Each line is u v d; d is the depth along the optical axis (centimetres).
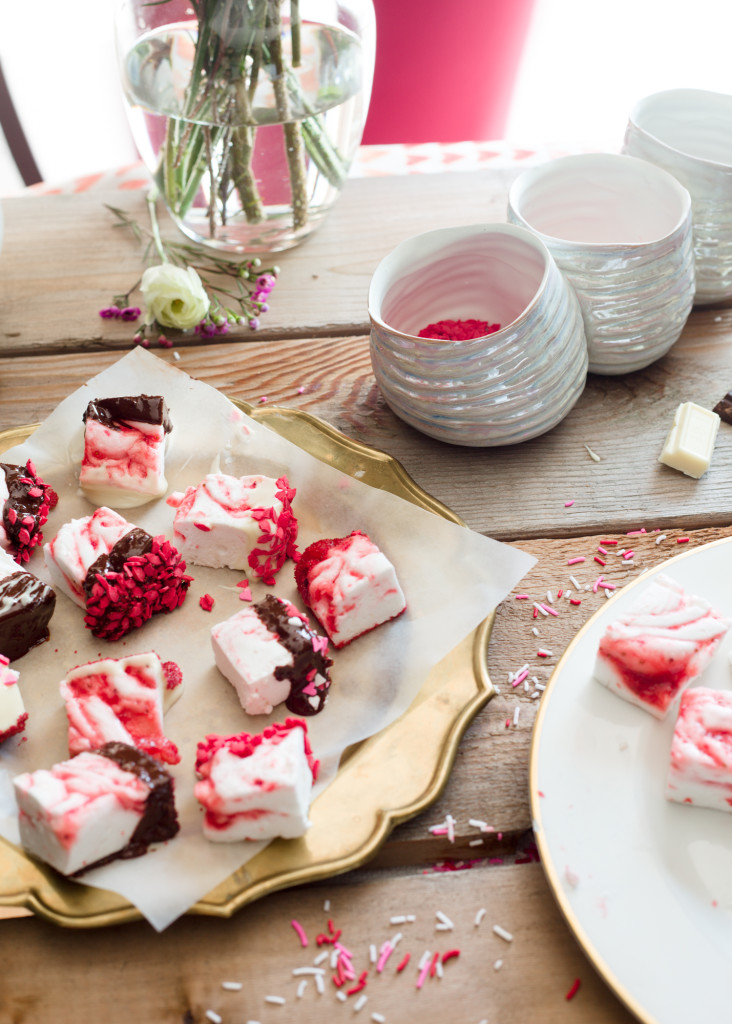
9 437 57
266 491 53
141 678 47
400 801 45
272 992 42
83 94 117
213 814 43
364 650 49
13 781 43
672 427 57
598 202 60
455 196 71
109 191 72
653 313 57
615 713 46
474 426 55
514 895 44
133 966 43
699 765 43
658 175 58
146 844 44
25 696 49
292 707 48
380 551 51
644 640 46
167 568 51
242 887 43
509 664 49
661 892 42
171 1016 42
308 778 45
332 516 54
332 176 64
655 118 62
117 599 49
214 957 43
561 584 52
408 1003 42
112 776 43
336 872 43
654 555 53
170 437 56
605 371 59
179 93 58
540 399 54
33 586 49
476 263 58
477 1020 41
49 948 43
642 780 45
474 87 102
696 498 55
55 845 42
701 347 62
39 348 62
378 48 96
